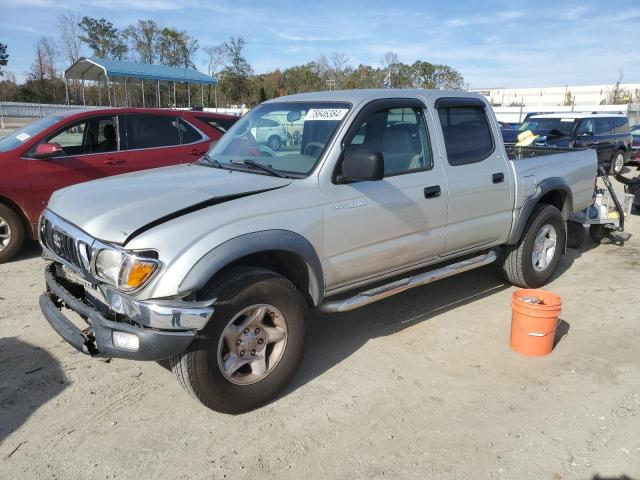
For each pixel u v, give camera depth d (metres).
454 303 5.09
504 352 4.11
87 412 3.29
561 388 3.58
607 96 62.19
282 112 4.13
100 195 3.39
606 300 5.22
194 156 7.40
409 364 3.91
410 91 4.23
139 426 3.16
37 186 6.21
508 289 5.48
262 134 4.12
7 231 6.14
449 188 4.27
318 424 3.19
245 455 2.92
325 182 3.50
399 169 4.01
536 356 4.02
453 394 3.52
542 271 5.40
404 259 4.10
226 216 3.06
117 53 47.16
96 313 3.00
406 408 3.35
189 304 2.84
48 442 3.01
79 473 2.77
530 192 5.04
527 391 3.55
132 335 2.84
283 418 3.25
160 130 7.23
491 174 4.64
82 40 45.66
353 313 4.83
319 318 4.71
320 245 3.47
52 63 45.16
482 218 4.65
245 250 3.01
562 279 5.88
